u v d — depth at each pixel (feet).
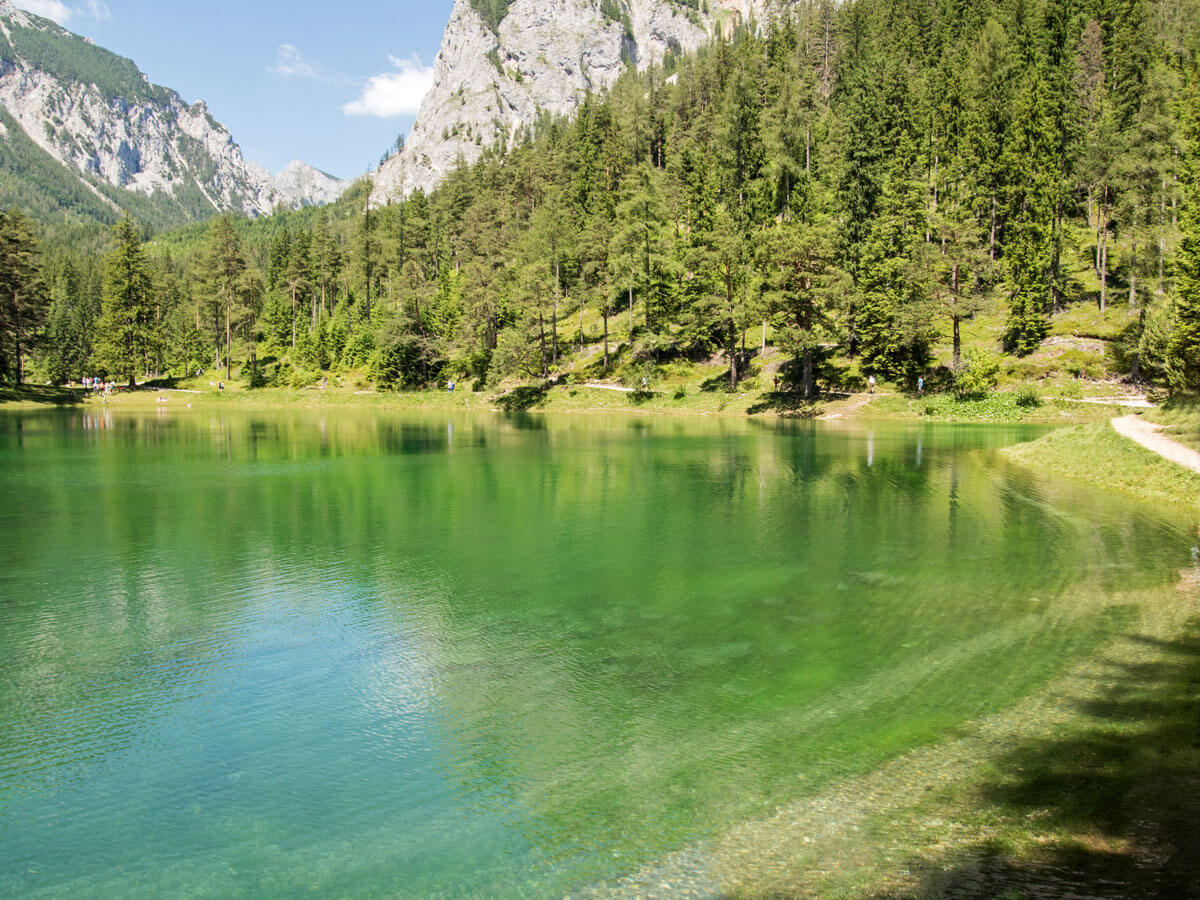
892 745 29.71
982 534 66.95
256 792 27.55
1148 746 28.78
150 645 42.37
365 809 26.30
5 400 252.01
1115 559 57.47
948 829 24.04
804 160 332.39
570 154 404.77
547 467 112.27
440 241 394.93
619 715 32.96
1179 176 189.78
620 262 253.44
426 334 304.91
